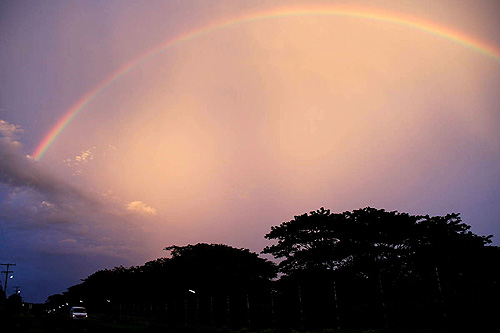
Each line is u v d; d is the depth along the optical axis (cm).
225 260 4616
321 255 3247
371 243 3173
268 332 2453
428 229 3053
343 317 2286
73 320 4875
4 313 6019
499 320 1609
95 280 8325
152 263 6050
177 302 4550
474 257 2666
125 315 6078
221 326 3031
